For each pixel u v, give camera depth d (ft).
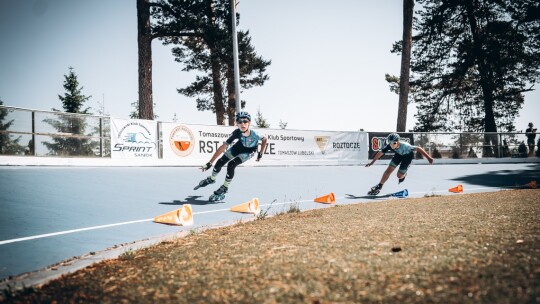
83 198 23.09
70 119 37.78
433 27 98.32
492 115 94.07
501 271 7.75
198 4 70.33
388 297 6.80
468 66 96.12
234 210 23.99
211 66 93.20
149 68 61.98
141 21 61.57
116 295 8.20
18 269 11.30
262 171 43.47
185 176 35.27
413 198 30.99
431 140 66.49
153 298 7.82
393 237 12.45
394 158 34.09
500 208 19.36
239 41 75.66
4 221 16.87
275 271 8.97
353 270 8.58
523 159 71.51
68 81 127.44
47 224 17.22
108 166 37.65
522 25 95.91
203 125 45.50
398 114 75.05
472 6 94.63
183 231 17.15
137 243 14.79
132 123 40.98
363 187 39.45
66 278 10.05
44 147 36.45
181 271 9.74
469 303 6.26
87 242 14.94
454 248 10.14
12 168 29.89
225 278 8.77
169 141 42.91
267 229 16.39
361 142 59.77
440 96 104.58
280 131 51.83
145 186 29.04
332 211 22.58
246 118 25.38
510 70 98.27
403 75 75.15
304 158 53.93
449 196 30.89
